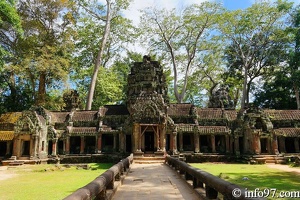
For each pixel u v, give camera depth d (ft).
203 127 112.27
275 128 111.04
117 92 162.30
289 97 165.78
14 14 105.19
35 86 146.72
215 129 111.34
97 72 144.25
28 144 108.17
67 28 143.95
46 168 83.56
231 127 115.44
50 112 120.78
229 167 84.64
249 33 161.89
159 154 99.60
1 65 107.55
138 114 104.01
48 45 133.39
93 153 113.80
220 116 117.39
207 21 155.43
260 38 161.17
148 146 117.39
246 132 108.78
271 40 157.89
